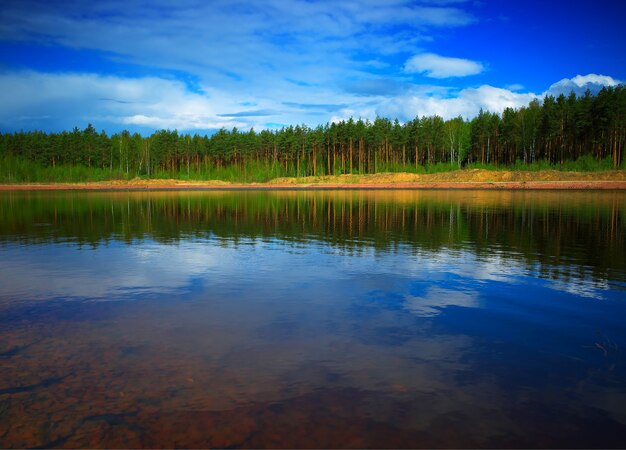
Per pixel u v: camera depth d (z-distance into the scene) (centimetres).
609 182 6456
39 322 881
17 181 10531
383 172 10400
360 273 1332
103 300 1042
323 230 2452
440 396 578
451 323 873
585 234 2178
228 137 12175
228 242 2014
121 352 721
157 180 10825
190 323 869
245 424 510
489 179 8006
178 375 635
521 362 688
